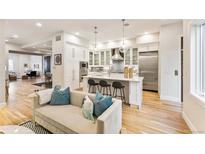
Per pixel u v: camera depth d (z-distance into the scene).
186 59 2.86
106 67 7.74
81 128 1.73
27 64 14.18
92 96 2.41
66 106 2.59
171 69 4.42
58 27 4.96
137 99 3.79
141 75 6.38
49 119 2.16
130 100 3.93
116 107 1.99
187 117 2.74
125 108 3.79
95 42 7.16
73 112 2.27
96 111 2.06
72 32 5.64
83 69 6.85
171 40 4.38
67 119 2.00
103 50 7.86
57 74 6.00
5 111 3.44
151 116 3.16
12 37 6.61
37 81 10.24
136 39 6.34
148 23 4.39
